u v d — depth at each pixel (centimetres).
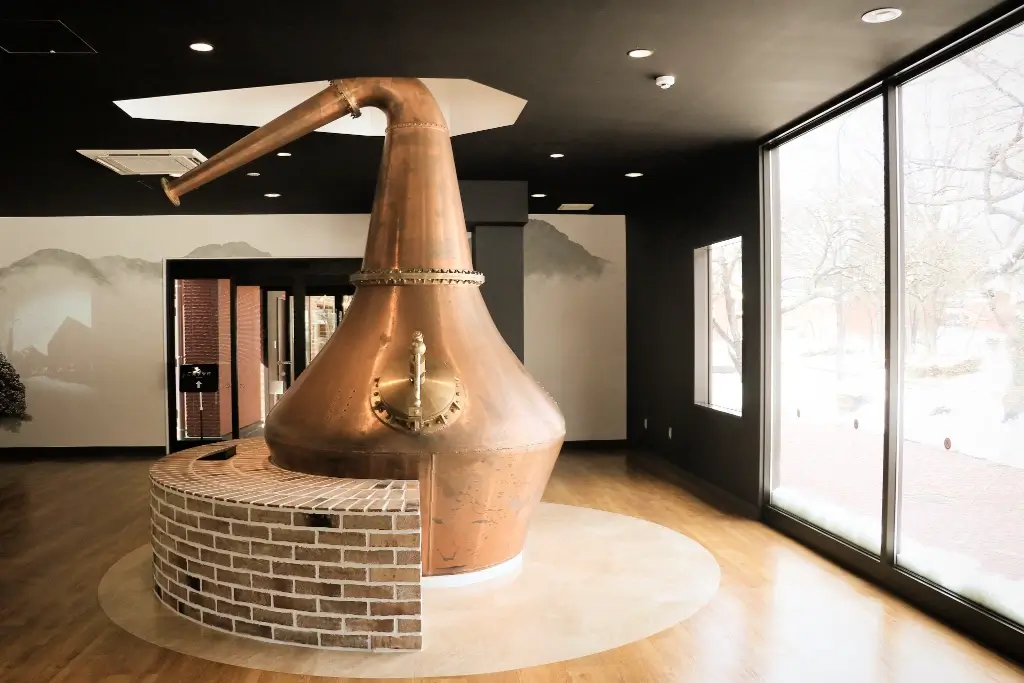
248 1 285
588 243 842
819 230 461
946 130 346
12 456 820
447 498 352
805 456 478
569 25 312
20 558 439
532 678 279
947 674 283
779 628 326
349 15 299
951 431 344
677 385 694
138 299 826
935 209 355
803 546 455
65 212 793
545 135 493
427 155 392
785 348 505
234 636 319
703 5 294
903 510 378
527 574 393
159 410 831
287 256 825
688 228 661
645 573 398
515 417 365
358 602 303
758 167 521
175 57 345
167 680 278
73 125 455
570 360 843
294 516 307
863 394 416
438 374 357
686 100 420
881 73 377
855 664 291
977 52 326
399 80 392
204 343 847
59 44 327
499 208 645
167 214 812
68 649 306
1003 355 311
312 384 375
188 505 333
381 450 343
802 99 420
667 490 620
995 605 314
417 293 380
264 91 465
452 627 324
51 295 825
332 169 587
